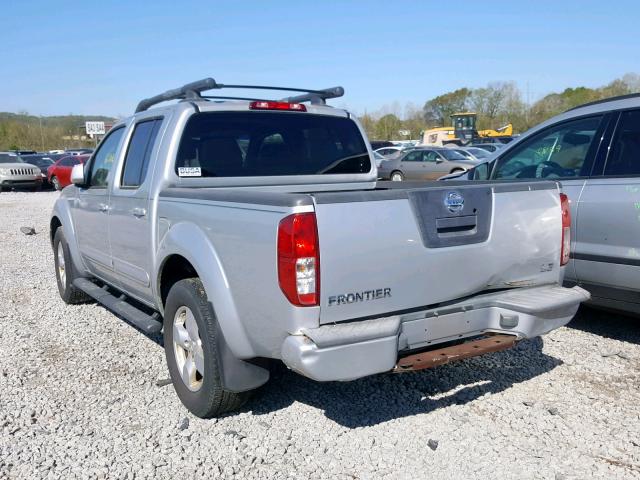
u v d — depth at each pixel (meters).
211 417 3.89
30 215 16.67
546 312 3.61
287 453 3.48
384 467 3.32
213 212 3.61
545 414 3.89
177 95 4.92
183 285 3.91
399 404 4.06
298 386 4.36
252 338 3.39
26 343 5.39
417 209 3.33
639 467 3.28
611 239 4.85
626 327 5.48
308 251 3.00
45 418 3.93
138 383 4.49
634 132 4.95
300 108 4.95
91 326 5.90
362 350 3.08
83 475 3.27
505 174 6.19
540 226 3.85
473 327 3.60
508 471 3.27
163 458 3.43
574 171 5.31
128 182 4.91
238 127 4.61
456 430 3.70
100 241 5.50
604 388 4.24
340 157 5.11
